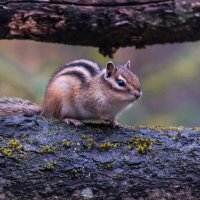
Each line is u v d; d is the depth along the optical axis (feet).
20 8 41.70
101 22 43.16
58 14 42.27
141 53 79.05
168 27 44.75
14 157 32.83
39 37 43.09
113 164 33.22
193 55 76.07
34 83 64.18
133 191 32.83
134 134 35.14
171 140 34.65
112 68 39.17
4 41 78.18
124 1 43.47
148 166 33.32
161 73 74.95
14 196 32.27
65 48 78.07
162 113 74.54
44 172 32.68
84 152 33.63
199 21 45.01
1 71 64.03
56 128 34.91
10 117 35.47
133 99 38.40
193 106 73.15
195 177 33.24
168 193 32.96
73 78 39.47
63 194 32.55
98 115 39.52
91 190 32.71
